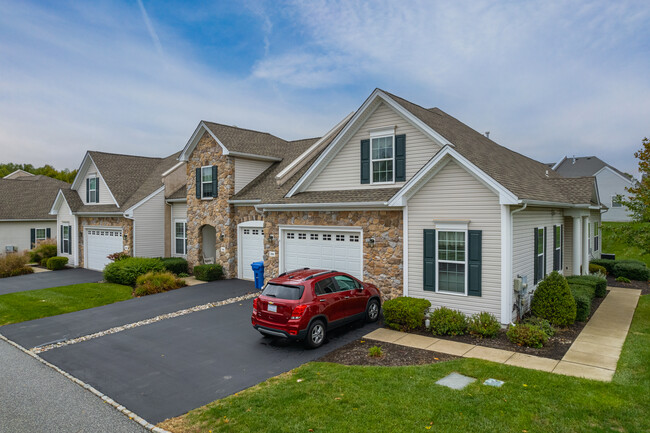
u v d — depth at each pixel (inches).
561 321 420.8
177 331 453.1
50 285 781.9
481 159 462.0
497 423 228.8
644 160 489.1
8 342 438.3
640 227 480.4
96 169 994.7
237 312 531.8
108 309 573.0
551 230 569.9
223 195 775.7
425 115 551.2
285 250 638.5
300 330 364.8
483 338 391.5
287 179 718.5
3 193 1330.0
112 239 935.7
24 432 241.0
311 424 234.4
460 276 437.7
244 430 231.8
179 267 831.7
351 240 552.7
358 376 301.6
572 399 255.1
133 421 254.2
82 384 314.8
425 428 225.6
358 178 578.6
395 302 438.3
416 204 470.3
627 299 568.7
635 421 227.9
